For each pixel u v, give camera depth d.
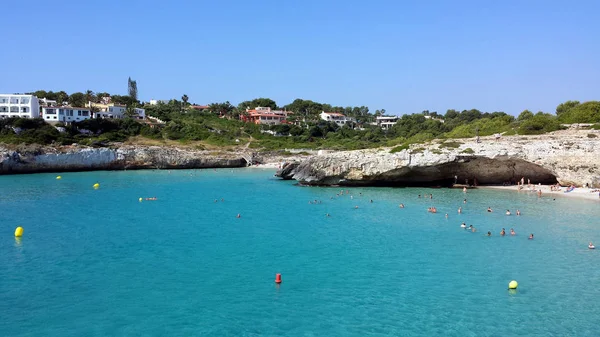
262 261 37.66
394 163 83.12
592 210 58.50
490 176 84.69
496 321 26.33
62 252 40.06
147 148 131.38
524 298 29.69
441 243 43.41
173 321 26.38
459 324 25.97
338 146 154.00
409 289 31.33
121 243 43.34
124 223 52.75
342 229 49.72
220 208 63.62
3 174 106.56
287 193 79.19
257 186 89.81
